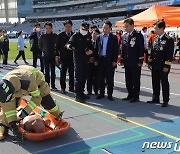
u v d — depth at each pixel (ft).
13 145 15.66
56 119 17.37
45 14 262.06
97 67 26.00
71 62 27.81
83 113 21.44
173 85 31.48
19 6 280.92
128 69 24.31
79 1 235.20
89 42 24.26
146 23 45.34
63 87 28.14
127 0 191.11
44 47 28.76
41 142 15.97
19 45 52.44
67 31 27.22
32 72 16.11
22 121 16.42
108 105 23.53
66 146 15.47
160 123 18.94
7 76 15.39
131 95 24.95
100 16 225.76
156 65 22.57
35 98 16.05
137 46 23.47
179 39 54.54
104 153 14.64
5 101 15.06
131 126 18.45
